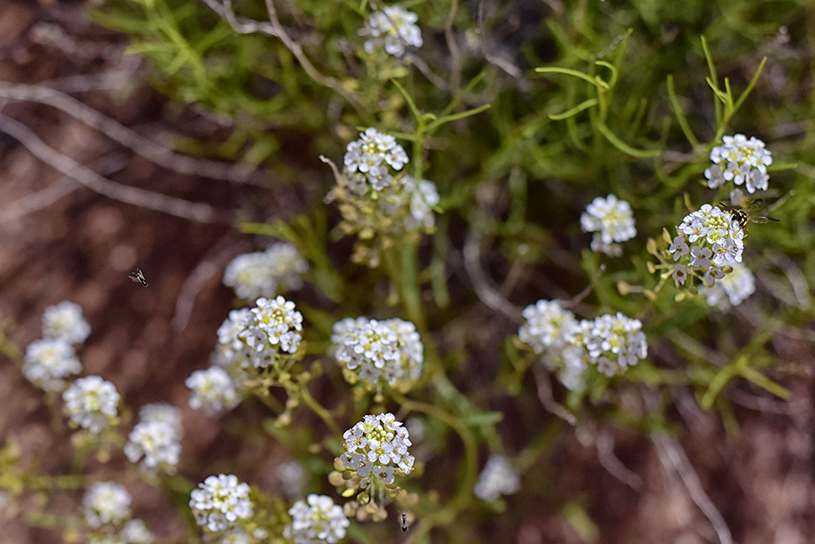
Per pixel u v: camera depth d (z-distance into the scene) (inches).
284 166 22.7
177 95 21.6
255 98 22.2
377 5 18.4
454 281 22.7
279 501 17.8
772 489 22.6
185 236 23.5
